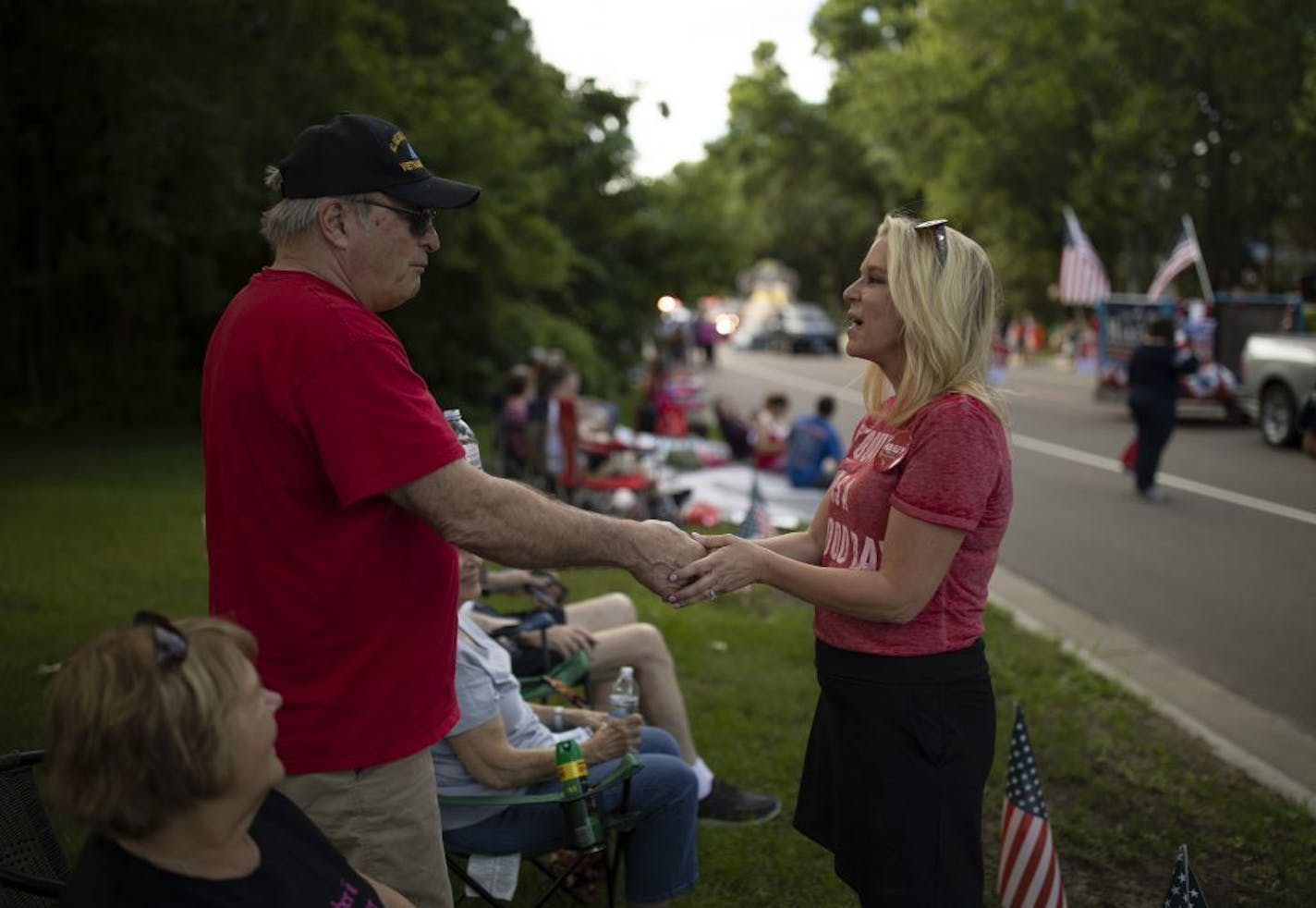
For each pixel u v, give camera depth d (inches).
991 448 88.2
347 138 82.6
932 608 90.5
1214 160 989.2
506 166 644.7
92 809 60.2
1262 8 882.8
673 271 895.1
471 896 135.0
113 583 266.7
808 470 414.9
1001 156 1171.9
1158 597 292.7
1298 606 284.4
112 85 510.3
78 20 507.2
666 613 255.0
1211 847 152.3
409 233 84.5
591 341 779.4
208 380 84.0
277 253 85.4
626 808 117.8
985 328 90.8
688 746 155.4
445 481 80.0
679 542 89.0
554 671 150.3
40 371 634.2
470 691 113.6
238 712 62.4
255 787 64.1
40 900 84.4
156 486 415.8
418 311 676.1
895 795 91.3
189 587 265.9
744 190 2113.7
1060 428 652.7
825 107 1924.2
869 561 92.7
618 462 396.5
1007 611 270.4
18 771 87.4
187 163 526.0
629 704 142.1
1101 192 1080.8
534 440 374.6
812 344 1499.8
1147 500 425.7
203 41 536.1
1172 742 190.1
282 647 82.0
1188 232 756.6
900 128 1339.8
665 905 123.9
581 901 133.0
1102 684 214.7
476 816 117.2
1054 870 119.5
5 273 617.3
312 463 80.0
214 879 64.5
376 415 78.5
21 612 239.6
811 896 139.3
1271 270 1033.5
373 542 81.1
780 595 276.2
